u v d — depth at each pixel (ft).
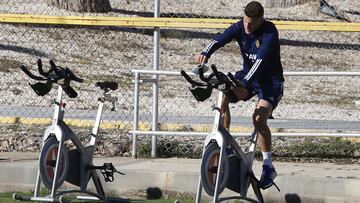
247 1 276.62
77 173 86.12
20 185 94.94
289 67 235.20
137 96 104.78
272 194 88.38
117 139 114.83
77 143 85.87
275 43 80.28
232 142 80.18
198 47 236.84
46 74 83.92
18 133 120.47
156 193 92.17
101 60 218.38
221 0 276.00
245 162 81.87
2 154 107.14
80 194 90.38
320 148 108.78
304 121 157.38
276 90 82.43
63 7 245.24
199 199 79.20
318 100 191.83
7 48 217.56
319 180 87.45
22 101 178.60
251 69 78.95
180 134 102.53
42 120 126.62
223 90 77.87
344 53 246.27
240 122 149.69
